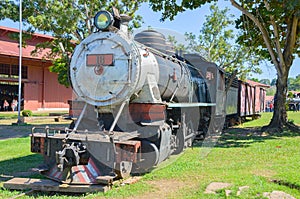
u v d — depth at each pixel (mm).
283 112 15258
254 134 14031
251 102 25469
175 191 5484
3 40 28703
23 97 30047
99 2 18641
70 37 18484
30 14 18625
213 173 6676
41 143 6000
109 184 5508
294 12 13758
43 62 30719
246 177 6223
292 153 9102
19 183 5559
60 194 5418
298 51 17031
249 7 15570
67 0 17484
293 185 5773
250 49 17984
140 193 5363
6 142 11070
